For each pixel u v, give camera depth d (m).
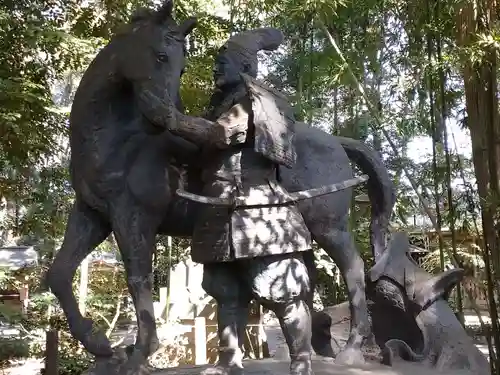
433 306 2.83
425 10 3.11
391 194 2.96
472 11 2.54
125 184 2.29
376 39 3.89
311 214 2.64
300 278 2.16
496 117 2.42
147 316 2.26
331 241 2.69
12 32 4.47
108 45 2.31
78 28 5.36
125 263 2.29
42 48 4.62
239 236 2.09
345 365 2.58
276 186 2.20
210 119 2.42
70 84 6.75
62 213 6.95
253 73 2.43
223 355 2.22
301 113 4.02
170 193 2.37
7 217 7.28
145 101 2.14
